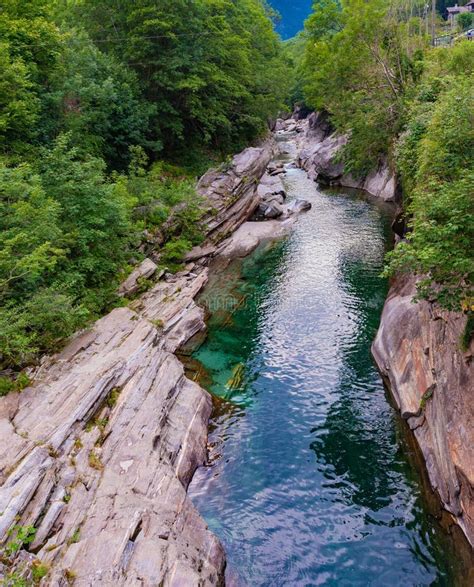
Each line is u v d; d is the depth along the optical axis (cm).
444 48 2573
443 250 814
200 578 749
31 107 1820
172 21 2906
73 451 948
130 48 2900
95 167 1859
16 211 1284
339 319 1820
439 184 998
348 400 1355
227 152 4059
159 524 841
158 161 3156
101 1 2995
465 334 912
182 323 1759
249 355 1630
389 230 2789
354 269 2280
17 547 696
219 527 973
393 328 1427
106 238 1719
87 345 1359
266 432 1254
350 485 1064
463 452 871
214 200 2952
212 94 3569
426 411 1109
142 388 1220
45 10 2128
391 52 3038
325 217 3225
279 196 3750
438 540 902
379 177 3772
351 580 852
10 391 1102
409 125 1933
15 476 811
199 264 2481
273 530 962
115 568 704
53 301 1280
